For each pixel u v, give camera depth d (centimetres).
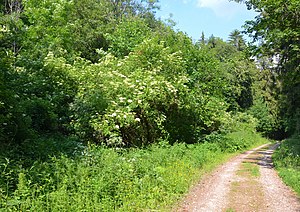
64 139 1173
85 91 1383
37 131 1154
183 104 1855
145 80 1546
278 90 3781
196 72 2492
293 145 2167
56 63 1422
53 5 2744
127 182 845
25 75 1248
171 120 1819
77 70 1496
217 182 1143
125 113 1314
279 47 1850
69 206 655
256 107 5309
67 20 2881
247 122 4797
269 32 1708
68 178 767
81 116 1273
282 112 4116
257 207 830
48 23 2684
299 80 1950
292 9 1634
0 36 1563
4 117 956
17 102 1045
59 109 1301
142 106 1455
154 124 1594
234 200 897
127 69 1727
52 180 733
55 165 831
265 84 5362
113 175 848
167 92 1628
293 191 1021
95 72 1512
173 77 1859
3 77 1051
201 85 2475
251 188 1053
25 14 2709
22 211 598
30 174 750
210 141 2303
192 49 2572
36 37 2497
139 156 1147
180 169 1146
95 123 1243
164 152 1320
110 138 1263
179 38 2691
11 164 801
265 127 5203
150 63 1814
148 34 2541
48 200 664
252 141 3544
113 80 1473
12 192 660
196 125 2153
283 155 1781
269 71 5269
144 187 864
